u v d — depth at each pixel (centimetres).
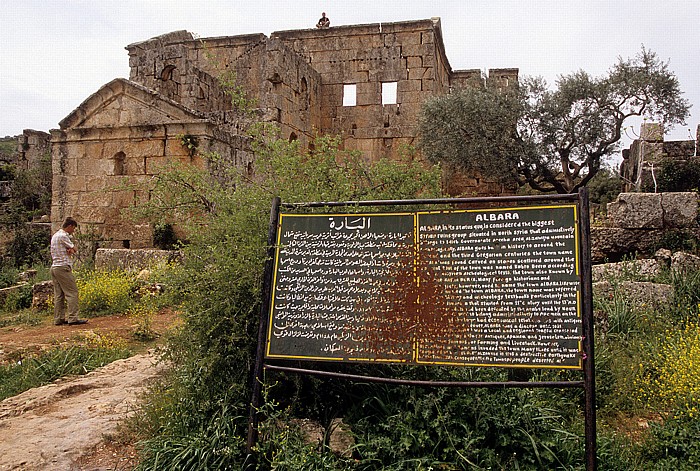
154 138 1636
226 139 1683
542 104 2116
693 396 571
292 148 671
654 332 790
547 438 482
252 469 493
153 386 684
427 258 484
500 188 2409
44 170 2956
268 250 524
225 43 2583
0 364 888
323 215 523
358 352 481
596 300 884
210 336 550
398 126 2450
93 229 1680
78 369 845
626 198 1205
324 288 504
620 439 539
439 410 479
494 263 466
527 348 443
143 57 2188
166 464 493
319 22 2669
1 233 2267
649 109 2019
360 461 469
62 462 520
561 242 451
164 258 1390
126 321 1168
